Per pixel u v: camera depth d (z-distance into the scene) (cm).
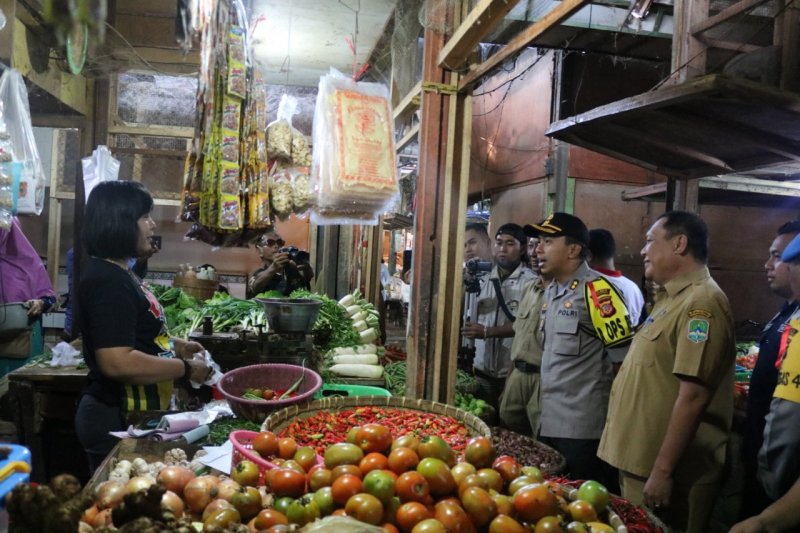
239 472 150
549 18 183
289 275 490
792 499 173
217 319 370
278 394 247
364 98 253
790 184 445
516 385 358
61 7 87
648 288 438
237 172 245
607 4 410
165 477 144
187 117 413
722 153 321
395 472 142
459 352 482
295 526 117
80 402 214
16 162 250
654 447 229
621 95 560
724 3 337
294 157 276
